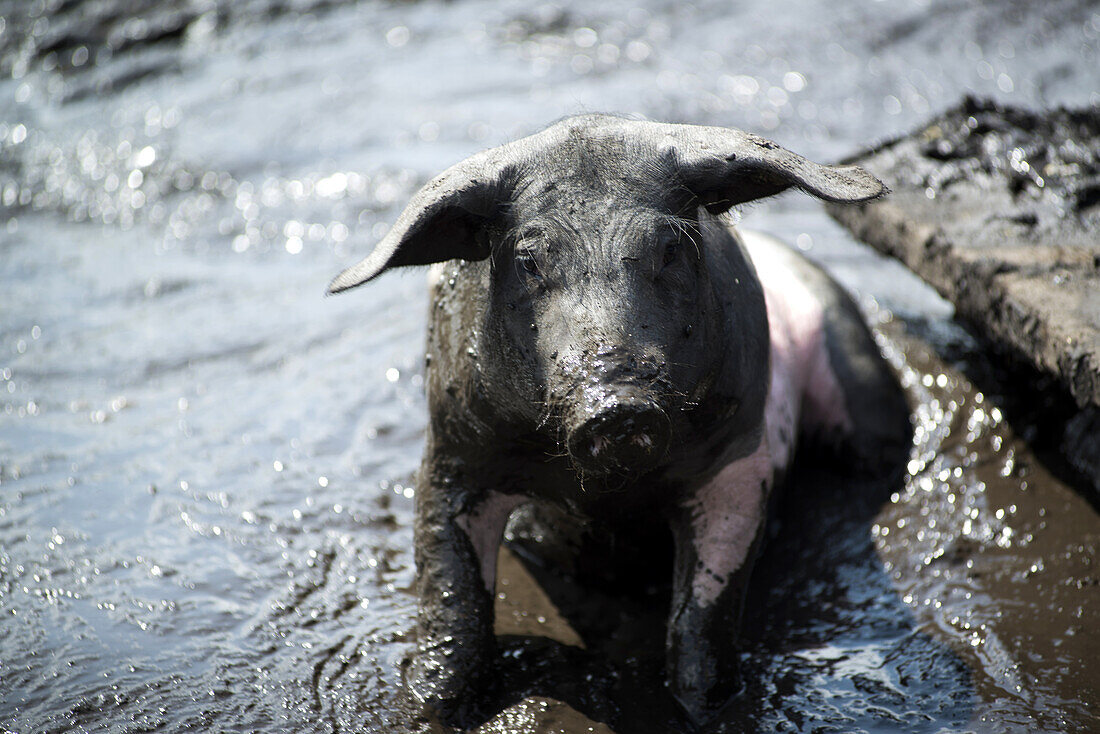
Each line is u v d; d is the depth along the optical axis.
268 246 13.45
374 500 8.74
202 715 6.57
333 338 11.20
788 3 18.83
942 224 9.61
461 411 6.68
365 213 13.91
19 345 11.13
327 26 19.47
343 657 7.07
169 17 19.47
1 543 8.07
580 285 5.85
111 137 16.20
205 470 9.05
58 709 6.58
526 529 8.27
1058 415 8.86
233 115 16.61
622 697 6.77
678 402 5.91
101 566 7.88
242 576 7.85
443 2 20.08
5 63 18.70
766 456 7.04
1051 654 6.91
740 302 6.87
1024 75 16.02
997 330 8.63
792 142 14.61
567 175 6.11
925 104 15.45
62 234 14.00
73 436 9.53
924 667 6.91
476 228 6.42
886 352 10.16
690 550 6.97
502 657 7.12
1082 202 9.76
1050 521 8.10
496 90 16.78
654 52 17.61
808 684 6.84
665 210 6.08
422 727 6.53
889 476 8.91
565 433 5.62
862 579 7.82
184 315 11.79
